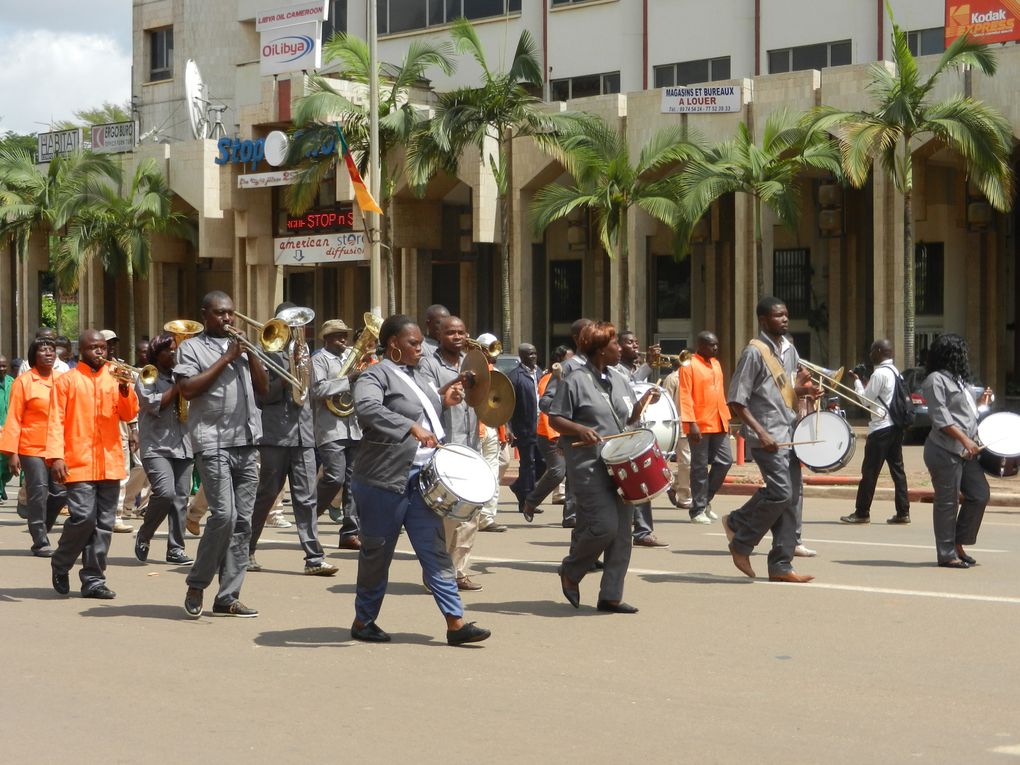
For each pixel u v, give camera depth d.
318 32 37.53
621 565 9.58
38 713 6.75
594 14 37.81
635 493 9.25
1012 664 7.80
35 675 7.63
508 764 5.78
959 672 7.60
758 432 10.66
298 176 33.16
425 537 8.39
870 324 34.91
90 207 40.84
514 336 33.94
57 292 45.34
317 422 12.96
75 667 7.84
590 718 6.60
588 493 9.41
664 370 37.00
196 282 46.72
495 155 33.97
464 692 7.17
